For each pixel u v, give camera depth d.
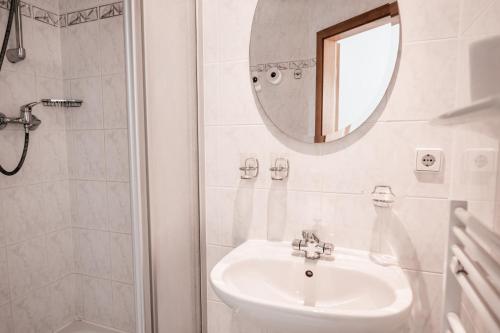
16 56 1.35
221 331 1.23
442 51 0.87
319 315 0.66
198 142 1.17
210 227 1.21
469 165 0.75
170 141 0.99
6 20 1.35
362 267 0.91
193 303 1.18
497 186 0.58
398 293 0.75
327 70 1.00
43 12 1.51
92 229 1.65
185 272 1.11
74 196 1.67
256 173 1.12
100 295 1.67
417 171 0.92
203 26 1.15
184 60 1.07
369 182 0.98
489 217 0.62
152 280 0.89
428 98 0.89
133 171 0.83
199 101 1.16
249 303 0.73
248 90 1.11
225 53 1.13
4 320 1.38
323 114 1.02
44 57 1.52
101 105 1.55
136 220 0.84
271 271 0.98
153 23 0.88
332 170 1.02
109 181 1.58
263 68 1.08
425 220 0.92
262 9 1.07
